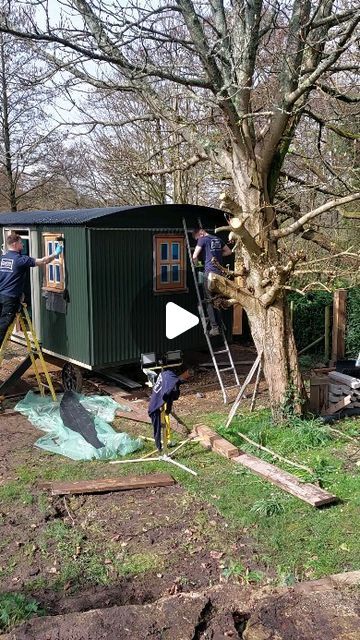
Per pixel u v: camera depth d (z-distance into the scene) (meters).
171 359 8.86
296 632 2.85
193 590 3.89
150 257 8.42
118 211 7.89
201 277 9.01
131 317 8.29
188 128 7.08
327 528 4.62
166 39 6.09
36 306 9.05
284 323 6.71
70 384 8.50
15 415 7.67
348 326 10.40
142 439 6.68
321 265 8.74
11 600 3.72
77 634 2.95
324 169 9.29
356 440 6.45
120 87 6.52
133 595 3.86
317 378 7.37
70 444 6.43
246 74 6.20
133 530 4.72
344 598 3.17
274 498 5.11
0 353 7.95
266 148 6.41
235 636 2.91
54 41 5.59
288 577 3.92
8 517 4.97
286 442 6.30
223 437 6.53
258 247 6.55
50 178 18.41
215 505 5.08
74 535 4.65
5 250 9.97
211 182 13.29
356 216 7.97
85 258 7.74
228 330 9.77
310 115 7.00
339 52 5.47
